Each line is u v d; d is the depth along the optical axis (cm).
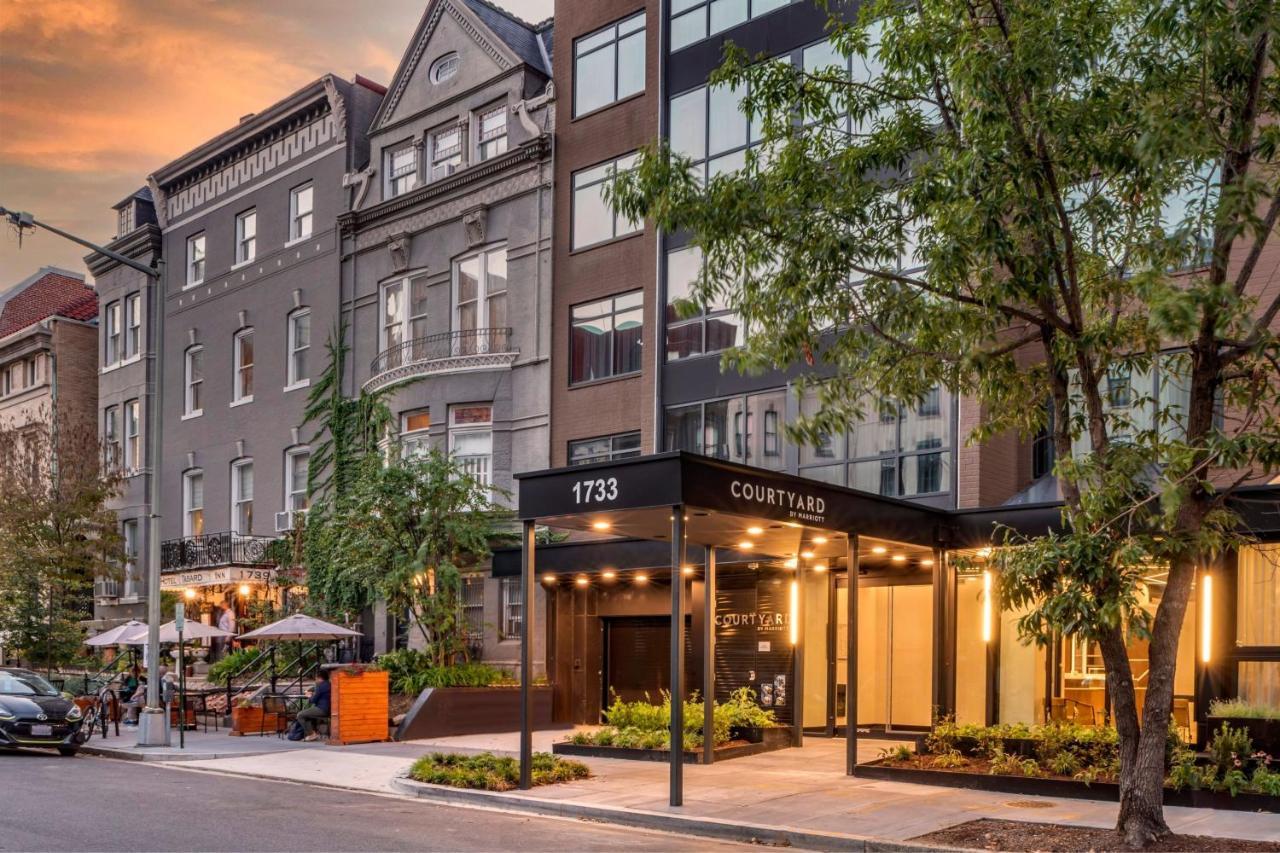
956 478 2072
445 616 2533
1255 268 1723
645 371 2556
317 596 3023
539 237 2803
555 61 2839
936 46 1268
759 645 2234
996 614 1875
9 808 1446
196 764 2030
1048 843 1149
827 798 1453
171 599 3525
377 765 1905
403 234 3098
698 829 1311
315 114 3425
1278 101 1209
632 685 2522
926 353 1337
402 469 2514
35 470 3409
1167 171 1123
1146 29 1179
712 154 2494
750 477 1529
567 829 1328
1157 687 1142
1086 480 1182
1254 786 1320
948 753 1638
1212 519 1170
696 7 2569
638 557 2322
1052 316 1222
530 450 2759
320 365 3309
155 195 4009
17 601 3056
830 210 1318
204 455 3700
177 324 3888
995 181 1181
